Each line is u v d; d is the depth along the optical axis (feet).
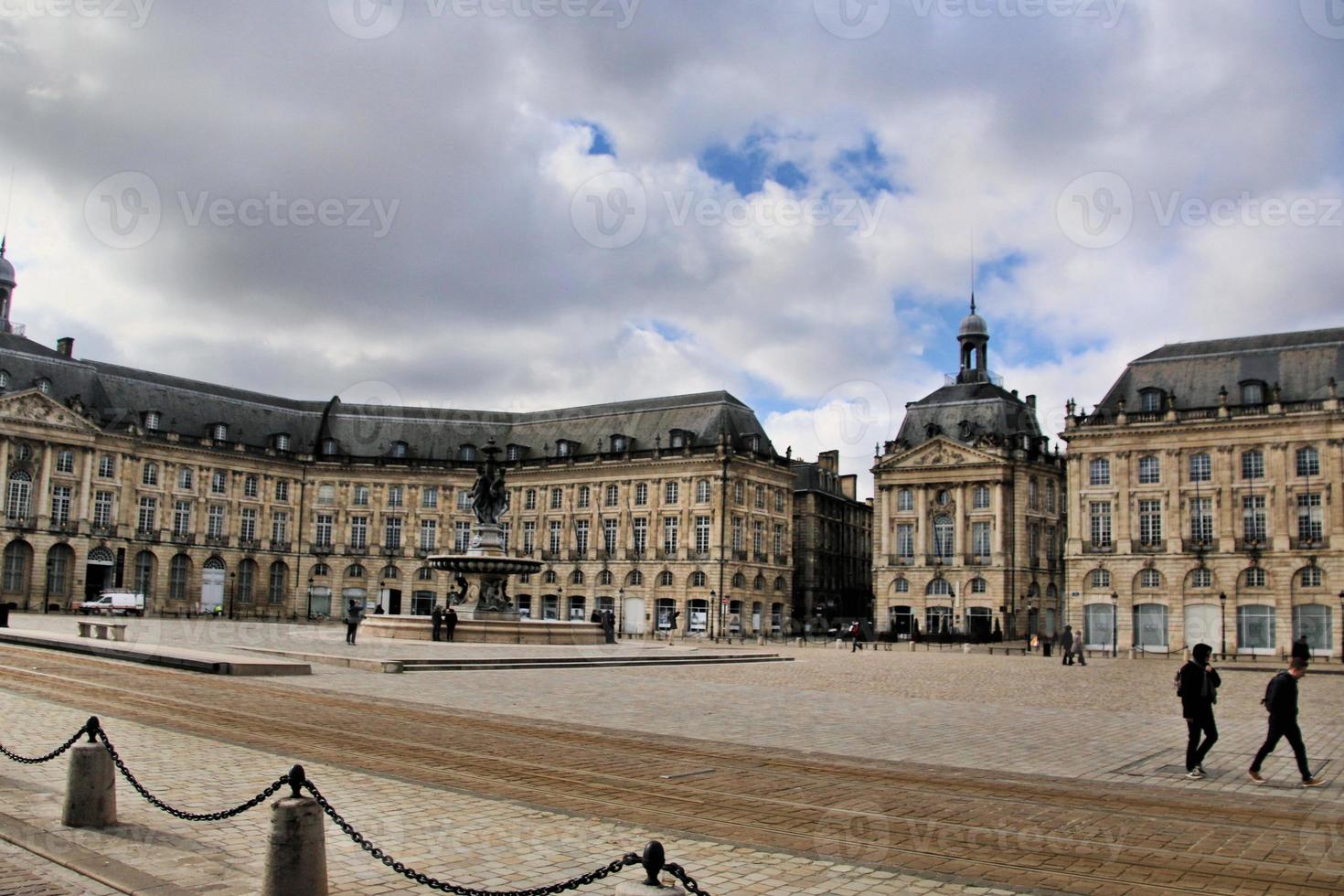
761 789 49.57
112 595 275.18
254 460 326.85
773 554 322.75
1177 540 255.09
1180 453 257.55
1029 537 298.56
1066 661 184.14
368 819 41.24
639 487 319.68
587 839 39.22
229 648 136.15
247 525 326.44
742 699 93.25
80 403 287.89
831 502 382.42
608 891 33.22
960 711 88.22
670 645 192.95
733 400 325.83
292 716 70.13
